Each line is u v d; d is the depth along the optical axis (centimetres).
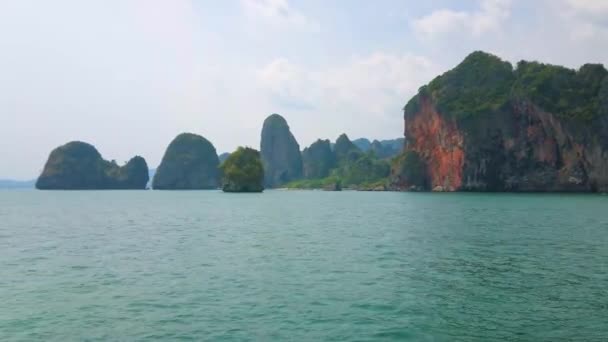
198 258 2762
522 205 7644
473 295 1839
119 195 17112
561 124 13112
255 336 1405
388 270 2333
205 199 12600
